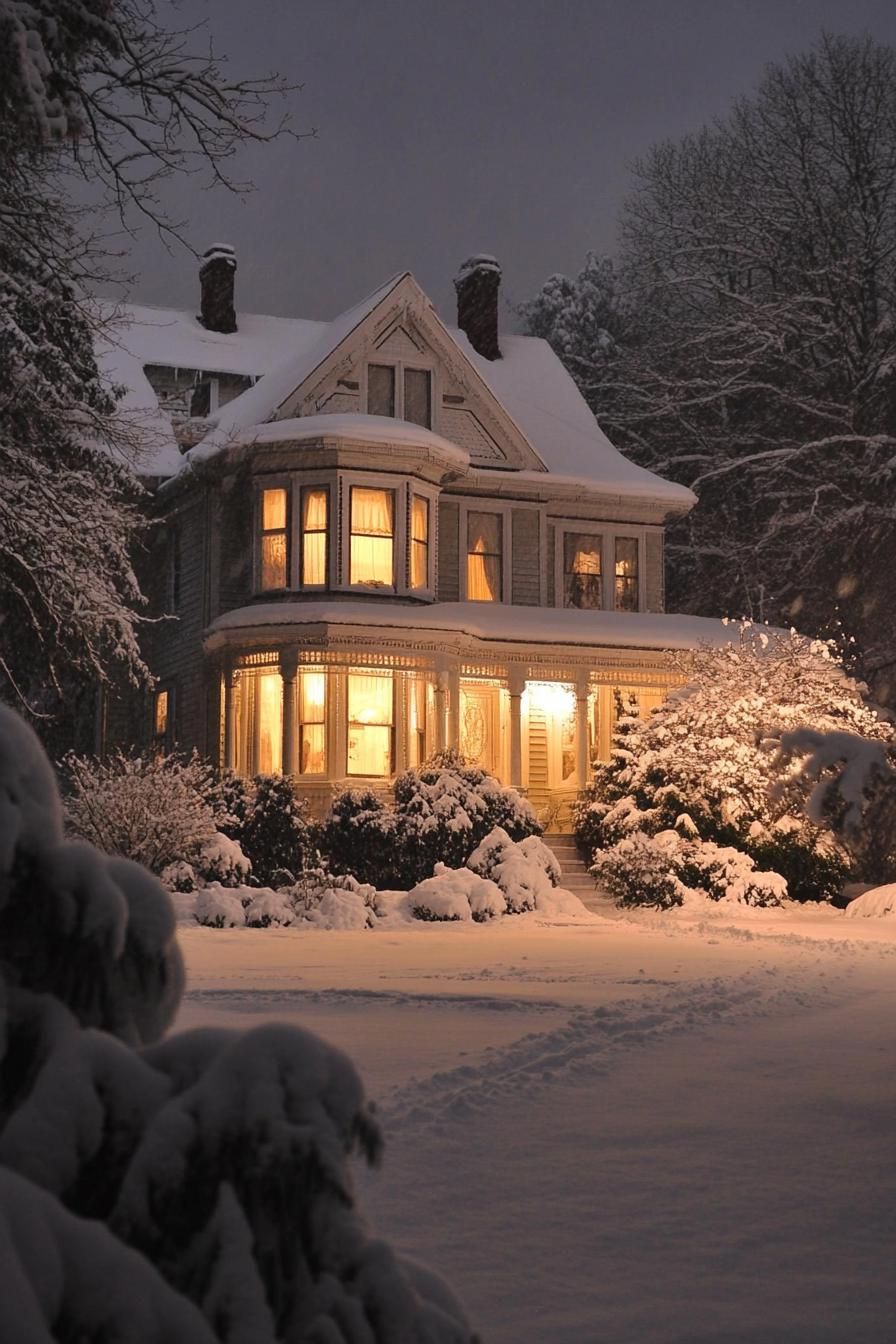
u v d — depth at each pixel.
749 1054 10.62
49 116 17.88
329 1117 2.84
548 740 36.25
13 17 17.33
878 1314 5.00
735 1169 7.08
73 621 22.17
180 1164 2.77
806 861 31.38
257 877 28.50
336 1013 12.98
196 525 36.00
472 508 36.81
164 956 3.29
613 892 30.27
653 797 32.34
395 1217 6.19
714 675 33.12
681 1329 4.81
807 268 49.31
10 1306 2.28
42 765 3.15
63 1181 2.80
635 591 38.59
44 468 21.27
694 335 52.12
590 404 56.66
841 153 48.88
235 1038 3.08
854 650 46.19
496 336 43.00
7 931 3.08
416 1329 2.84
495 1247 5.78
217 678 34.47
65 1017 3.00
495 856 28.67
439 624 32.69
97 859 3.13
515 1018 12.82
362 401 35.34
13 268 21.67
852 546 46.69
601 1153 7.38
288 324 43.44
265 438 33.19
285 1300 2.78
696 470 51.25
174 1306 2.54
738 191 51.12
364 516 33.53
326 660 32.22
